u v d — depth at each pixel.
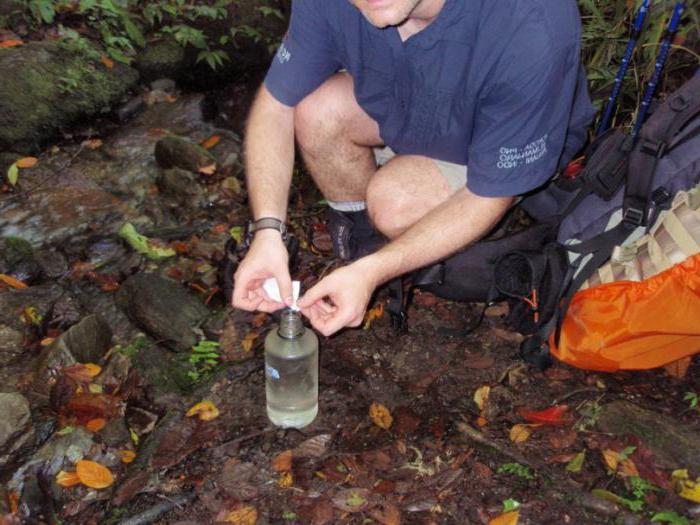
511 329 2.42
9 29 3.62
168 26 3.90
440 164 2.22
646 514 1.85
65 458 1.98
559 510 1.86
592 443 2.04
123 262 2.71
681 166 2.04
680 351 2.11
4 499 1.86
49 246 2.77
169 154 3.22
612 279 2.07
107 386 2.20
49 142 3.29
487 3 1.75
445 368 2.29
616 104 2.92
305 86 2.20
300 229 2.88
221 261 2.72
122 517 1.84
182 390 2.19
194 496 1.89
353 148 2.36
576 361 2.16
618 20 2.86
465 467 1.97
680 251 1.94
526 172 1.91
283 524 1.83
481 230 1.97
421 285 2.33
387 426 2.09
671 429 2.05
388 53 1.94
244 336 2.39
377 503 1.87
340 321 1.80
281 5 4.02
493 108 1.87
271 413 2.07
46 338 2.36
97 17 3.83
